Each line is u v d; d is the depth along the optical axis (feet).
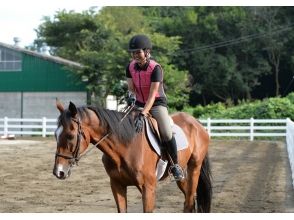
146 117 18.43
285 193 30.68
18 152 57.06
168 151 18.97
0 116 113.50
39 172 40.37
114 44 108.88
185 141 20.40
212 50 144.46
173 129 20.24
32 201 28.04
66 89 108.88
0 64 113.39
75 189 32.30
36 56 110.63
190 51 144.25
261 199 28.60
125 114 18.08
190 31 146.61
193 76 145.07
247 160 49.73
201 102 155.33
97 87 103.81
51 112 110.42
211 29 145.18
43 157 51.75
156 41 109.19
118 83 102.47
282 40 146.51
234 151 59.72
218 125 90.33
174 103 108.17
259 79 156.56
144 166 17.56
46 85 110.42
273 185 33.91
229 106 122.11
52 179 36.68
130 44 18.01
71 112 16.42
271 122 79.92
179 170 18.95
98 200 28.40
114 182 17.84
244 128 80.33
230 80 145.28
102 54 103.19
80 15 142.61
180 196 29.58
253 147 65.67
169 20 152.66
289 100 94.84
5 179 36.55
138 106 18.88
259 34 145.48
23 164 45.70
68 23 143.54
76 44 141.90
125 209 17.92
